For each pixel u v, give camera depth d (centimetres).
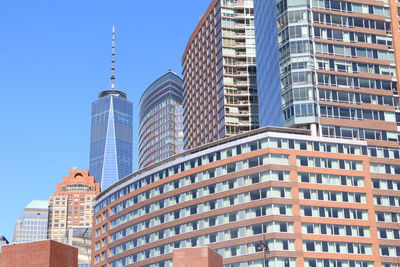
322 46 15650
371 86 15600
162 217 15412
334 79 15400
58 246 6781
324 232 13612
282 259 13162
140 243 15775
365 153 14650
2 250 6750
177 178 15412
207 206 14525
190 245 14488
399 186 14638
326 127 14875
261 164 14050
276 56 16162
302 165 14112
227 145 14712
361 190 14212
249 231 13650
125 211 16712
